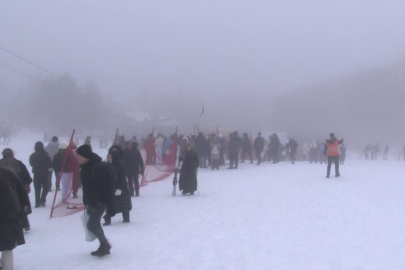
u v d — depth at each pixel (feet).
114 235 31.53
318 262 24.29
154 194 52.85
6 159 32.37
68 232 33.24
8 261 21.49
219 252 26.53
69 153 44.73
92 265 24.12
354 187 53.83
